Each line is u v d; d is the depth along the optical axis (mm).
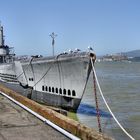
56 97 18156
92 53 15141
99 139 8133
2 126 10609
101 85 51781
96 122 18234
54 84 18297
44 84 19391
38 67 19812
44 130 10031
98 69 128875
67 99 17250
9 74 25359
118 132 17062
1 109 13844
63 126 10000
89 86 49688
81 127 9062
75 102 16703
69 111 17297
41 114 12062
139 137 16438
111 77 73750
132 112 24141
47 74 18875
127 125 19234
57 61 17531
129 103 29547
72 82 16688
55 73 18016
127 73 91312
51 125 10414
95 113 20516
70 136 9016
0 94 20172
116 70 115375
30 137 9258
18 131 9945
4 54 31031
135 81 60156
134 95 36375
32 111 12648
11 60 27750
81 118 18812
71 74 16625
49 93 18859
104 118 20078
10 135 9500
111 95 36469
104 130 17062
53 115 10891
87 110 21281
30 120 11500
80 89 16234
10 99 16844
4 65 26719
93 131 8688
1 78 27797
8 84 25703
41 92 19797
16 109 13852
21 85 22688
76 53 16172
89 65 15266
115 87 47688
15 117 12070
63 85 17484
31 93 21094
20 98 15547
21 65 22234
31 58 20812
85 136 8695
